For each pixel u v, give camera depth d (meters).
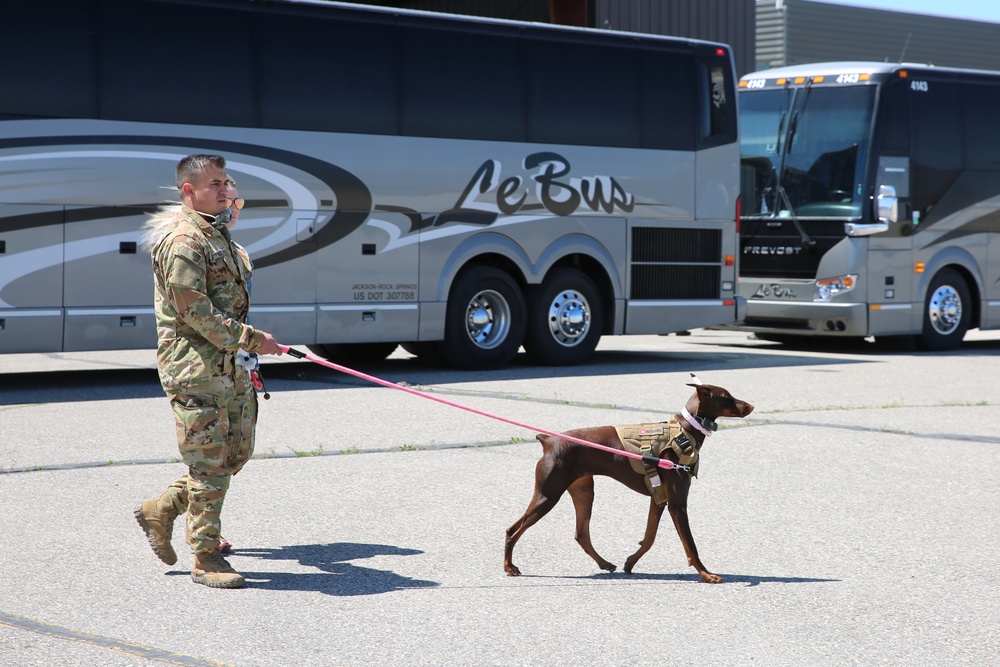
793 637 5.35
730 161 18.06
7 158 12.91
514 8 28.72
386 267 15.30
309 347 18.47
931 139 20.62
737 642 5.27
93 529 7.16
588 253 16.88
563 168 16.61
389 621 5.52
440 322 15.73
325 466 9.20
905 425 11.48
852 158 19.98
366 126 15.13
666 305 17.55
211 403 6.02
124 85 13.57
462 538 7.10
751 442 10.49
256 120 14.38
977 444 10.47
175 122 13.88
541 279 16.56
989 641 5.32
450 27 15.76
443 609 5.71
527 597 5.93
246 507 7.82
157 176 13.78
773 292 20.53
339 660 4.98
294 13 14.66
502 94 16.12
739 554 6.82
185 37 13.95
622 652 5.12
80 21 13.33
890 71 20.23
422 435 10.63
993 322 21.59
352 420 11.47
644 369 16.56
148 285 13.77
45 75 13.12
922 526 7.54
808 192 20.30
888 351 20.62
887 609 5.79
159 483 8.47
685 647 5.20
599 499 8.21
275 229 14.50
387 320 15.32
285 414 11.84
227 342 5.94
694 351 19.98
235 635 5.29
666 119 17.48
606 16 28.31
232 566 6.45
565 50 16.64
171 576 6.23
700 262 17.86
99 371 15.92
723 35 30.27
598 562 6.45
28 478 8.59
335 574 6.30
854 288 19.75
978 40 40.56
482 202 15.99
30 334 13.10
